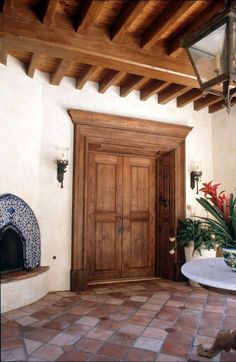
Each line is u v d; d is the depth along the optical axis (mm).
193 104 5160
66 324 3000
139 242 5055
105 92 4484
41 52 3102
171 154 4996
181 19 2994
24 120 3859
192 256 4594
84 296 3924
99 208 4770
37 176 4000
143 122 4656
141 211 5098
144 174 5160
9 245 3619
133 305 3607
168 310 3447
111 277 4809
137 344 2598
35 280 3662
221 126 5172
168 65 3420
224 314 3332
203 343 2627
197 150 5164
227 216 2311
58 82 4109
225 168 5066
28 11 2869
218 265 2504
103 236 4781
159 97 4809
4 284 3291
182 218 4891
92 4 2600
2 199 3498
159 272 5078
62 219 4152
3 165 3609
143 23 3090
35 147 3979
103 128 4426
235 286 1921
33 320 3084
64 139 4211
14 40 2883
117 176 4938
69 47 2994
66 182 4207
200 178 5109
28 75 3904
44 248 4016
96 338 2699
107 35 3145
